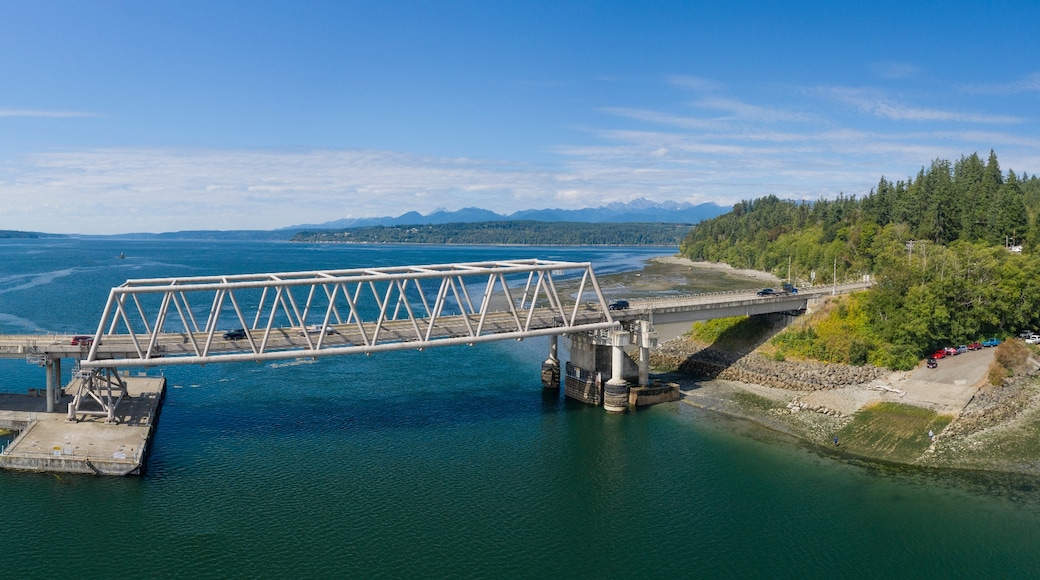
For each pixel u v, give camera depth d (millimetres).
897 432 69938
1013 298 95875
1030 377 83125
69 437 61750
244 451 65250
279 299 65500
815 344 95062
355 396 84375
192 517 52250
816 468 63125
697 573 46562
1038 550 48781
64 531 49625
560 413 79375
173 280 76625
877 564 47469
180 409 76938
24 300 161500
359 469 62031
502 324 78000
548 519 53500
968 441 67188
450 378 94500
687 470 62844
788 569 46938
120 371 92125
